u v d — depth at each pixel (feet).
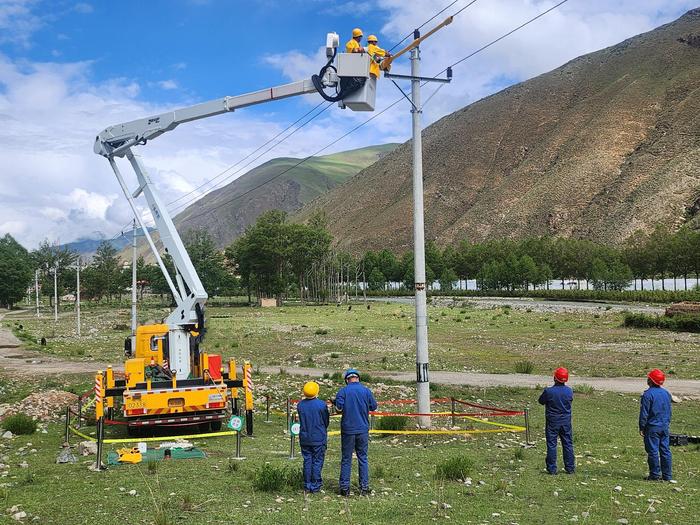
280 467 36.50
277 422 58.70
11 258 435.53
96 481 34.17
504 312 226.38
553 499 30.99
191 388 50.34
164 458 40.98
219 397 50.88
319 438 31.78
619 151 595.88
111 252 434.30
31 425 53.47
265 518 27.20
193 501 29.91
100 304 443.73
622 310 220.64
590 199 548.72
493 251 437.58
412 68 56.80
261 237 366.22
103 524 26.68
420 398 54.34
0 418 60.49
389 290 474.08
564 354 116.57
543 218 549.95
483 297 367.25
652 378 36.09
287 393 74.33
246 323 213.05
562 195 564.71
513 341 140.26
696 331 149.79
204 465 38.37
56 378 91.61
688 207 447.42
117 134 62.23
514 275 375.25
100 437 39.86
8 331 201.36
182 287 56.39
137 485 33.14
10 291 423.64
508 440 48.88
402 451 44.16
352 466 38.60
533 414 62.13
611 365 100.73
